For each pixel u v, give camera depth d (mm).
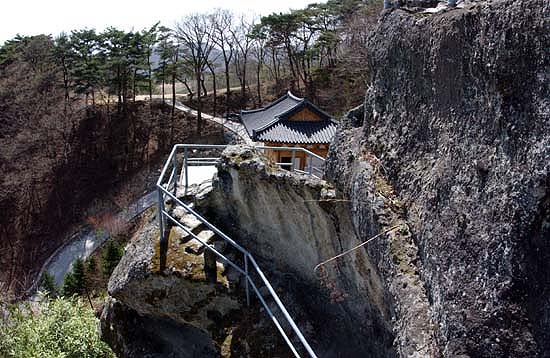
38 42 34000
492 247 2832
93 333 7801
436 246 3363
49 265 24891
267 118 18484
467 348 2795
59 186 29438
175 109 34438
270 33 33656
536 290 2623
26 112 30812
